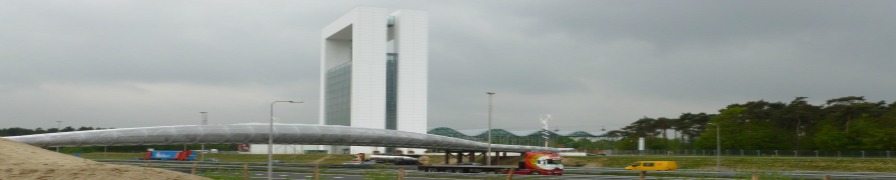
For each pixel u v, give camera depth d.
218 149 195.62
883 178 62.91
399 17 194.12
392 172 44.81
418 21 195.62
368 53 189.25
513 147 125.31
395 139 104.69
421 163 126.56
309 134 95.50
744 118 142.00
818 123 142.25
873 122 123.25
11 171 36.00
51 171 36.16
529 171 78.06
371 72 189.12
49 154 44.62
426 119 195.62
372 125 187.50
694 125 181.62
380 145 106.69
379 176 43.69
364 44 189.12
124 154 153.75
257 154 163.62
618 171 81.69
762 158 106.62
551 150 146.12
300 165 97.06
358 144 103.94
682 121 182.62
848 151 115.00
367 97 188.00
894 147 109.81
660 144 168.62
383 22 191.50
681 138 183.12
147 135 86.38
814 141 126.50
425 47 196.38
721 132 135.88
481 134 199.38
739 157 113.19
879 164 91.81
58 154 45.84
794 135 146.00
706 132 142.12
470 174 73.44
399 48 193.62
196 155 145.38
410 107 192.88
